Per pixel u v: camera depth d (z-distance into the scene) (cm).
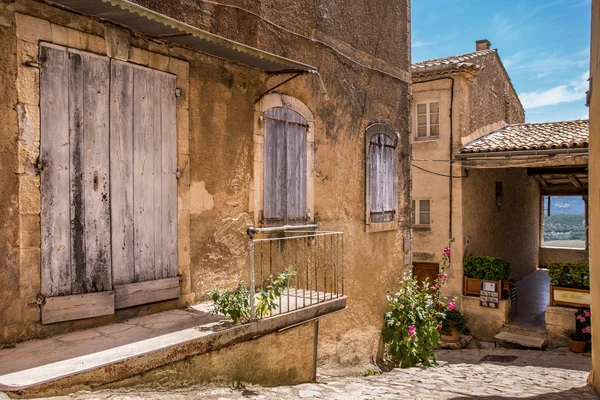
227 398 408
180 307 517
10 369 326
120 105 461
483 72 1414
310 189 679
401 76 902
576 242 2805
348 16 759
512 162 1172
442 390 573
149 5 475
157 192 494
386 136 848
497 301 1185
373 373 717
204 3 536
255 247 596
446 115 1266
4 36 382
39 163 402
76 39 426
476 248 1339
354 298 760
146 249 484
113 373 344
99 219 445
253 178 596
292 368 528
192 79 529
